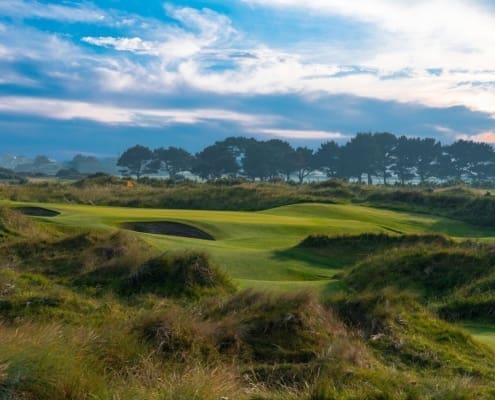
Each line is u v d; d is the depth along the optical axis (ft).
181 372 21.59
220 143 453.58
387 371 23.25
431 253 56.34
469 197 150.61
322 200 153.28
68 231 70.85
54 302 33.47
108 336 23.43
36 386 17.66
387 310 31.58
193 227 86.12
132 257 45.65
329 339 27.22
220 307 30.76
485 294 46.16
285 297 30.12
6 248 53.06
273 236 85.97
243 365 24.27
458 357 28.17
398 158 472.44
